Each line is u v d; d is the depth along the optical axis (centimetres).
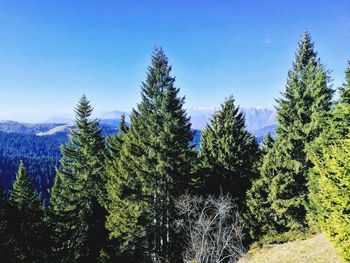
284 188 2734
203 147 3947
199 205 2939
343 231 1312
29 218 3500
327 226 1468
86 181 3691
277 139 3228
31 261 3200
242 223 2850
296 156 3012
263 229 2786
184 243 3073
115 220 3023
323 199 1505
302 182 2944
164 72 3375
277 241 2622
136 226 2983
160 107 3291
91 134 3781
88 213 3662
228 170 3506
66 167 3731
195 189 3303
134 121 3447
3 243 2644
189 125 3266
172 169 3089
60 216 3628
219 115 3762
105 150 4088
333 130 2028
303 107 3042
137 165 3103
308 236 2534
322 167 1527
